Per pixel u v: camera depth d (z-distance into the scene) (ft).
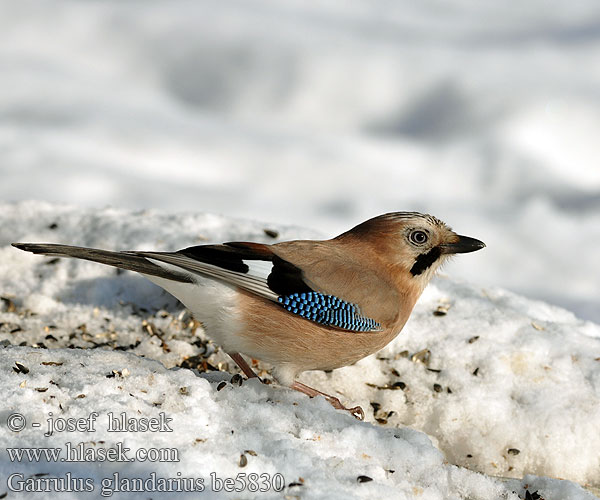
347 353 26.58
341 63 105.91
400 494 20.49
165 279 25.73
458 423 27.89
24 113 92.43
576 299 66.08
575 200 84.33
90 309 32.86
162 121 95.76
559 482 22.59
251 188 84.74
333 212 81.61
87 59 111.86
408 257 27.53
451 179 89.10
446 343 30.60
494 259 72.54
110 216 39.14
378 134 99.66
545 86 98.84
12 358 24.39
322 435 22.72
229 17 114.11
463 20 121.19
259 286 25.44
